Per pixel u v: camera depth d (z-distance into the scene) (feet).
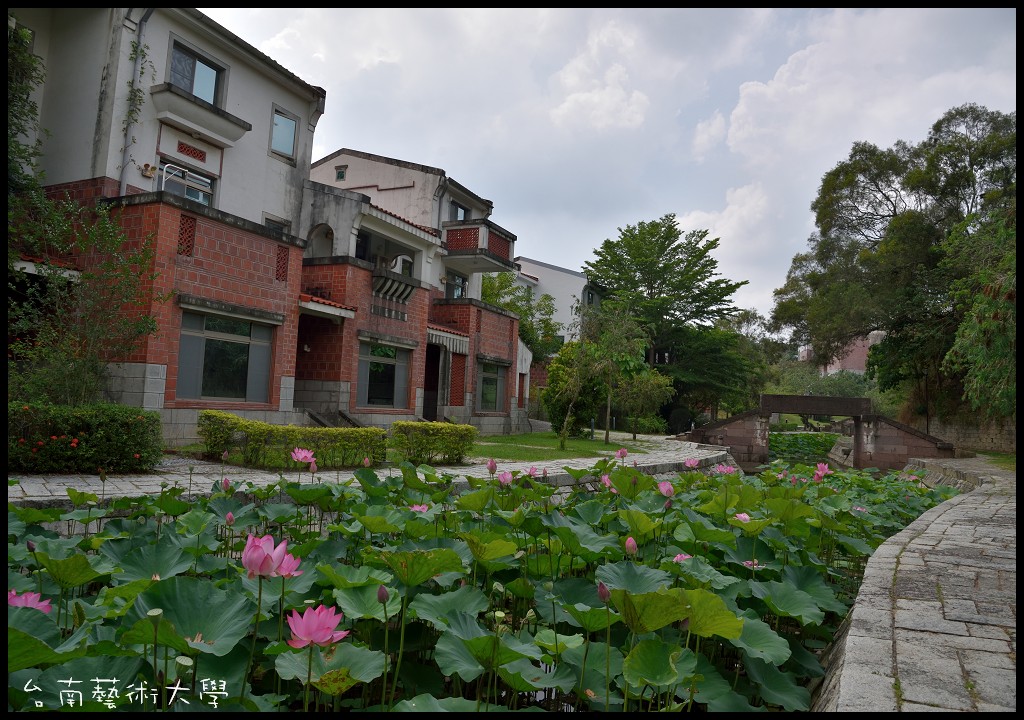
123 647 5.87
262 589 7.95
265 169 45.37
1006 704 6.17
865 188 90.27
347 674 5.63
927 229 77.77
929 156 80.43
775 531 13.26
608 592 6.49
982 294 35.47
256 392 37.40
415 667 8.22
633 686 6.46
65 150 36.06
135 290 28.55
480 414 61.31
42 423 21.86
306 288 45.93
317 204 47.93
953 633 8.50
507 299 96.37
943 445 72.13
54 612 8.00
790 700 7.77
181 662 5.92
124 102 35.53
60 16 36.99
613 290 117.39
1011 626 8.79
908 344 80.07
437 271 62.03
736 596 9.73
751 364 124.16
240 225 35.60
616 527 13.75
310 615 5.65
